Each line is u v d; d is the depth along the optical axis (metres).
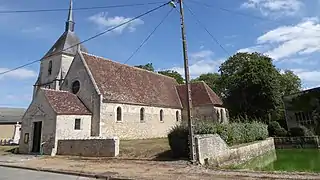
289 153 27.61
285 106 41.78
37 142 24.16
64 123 22.97
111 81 29.45
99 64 30.23
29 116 24.88
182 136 16.25
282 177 10.52
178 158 16.05
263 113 37.41
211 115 36.94
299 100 40.34
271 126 35.50
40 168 14.70
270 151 28.86
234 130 21.89
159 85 38.06
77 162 16.88
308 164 20.14
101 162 16.48
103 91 26.88
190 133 15.02
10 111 58.19
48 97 23.88
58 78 37.72
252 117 37.19
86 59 29.02
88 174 12.34
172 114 36.47
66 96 25.81
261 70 37.59
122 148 20.14
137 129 29.70
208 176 11.16
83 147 20.28
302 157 24.39
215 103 37.81
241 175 11.21
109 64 31.81
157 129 32.94
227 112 40.59
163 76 41.69
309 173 11.62
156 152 18.14
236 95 38.72
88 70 27.55
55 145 21.95
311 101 38.97
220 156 17.14
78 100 26.59
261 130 28.70
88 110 25.98
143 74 36.72
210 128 17.86
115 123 26.84
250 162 21.25
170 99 37.53
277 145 32.81
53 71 40.16
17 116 55.22
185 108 38.78
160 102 34.31
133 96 30.39
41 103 24.06
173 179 10.68
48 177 12.03
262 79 37.00
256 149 23.86
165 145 21.20
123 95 28.95
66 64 39.78
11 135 50.19
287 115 41.31
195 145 14.98
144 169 13.33
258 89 37.12
